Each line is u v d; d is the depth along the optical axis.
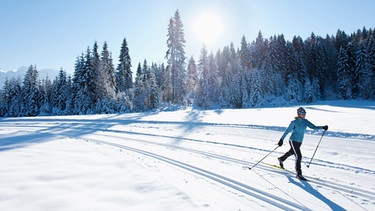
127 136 14.25
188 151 9.64
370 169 6.79
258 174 6.41
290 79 56.66
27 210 3.60
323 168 7.07
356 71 55.50
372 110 26.50
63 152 8.38
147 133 15.09
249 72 55.00
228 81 55.50
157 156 8.66
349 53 58.66
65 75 54.44
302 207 4.41
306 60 62.06
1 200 3.94
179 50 39.94
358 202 4.65
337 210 4.32
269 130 13.90
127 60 52.62
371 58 53.59
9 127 21.66
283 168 6.84
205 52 51.09
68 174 5.55
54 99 52.94
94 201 4.05
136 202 4.08
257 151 9.45
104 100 41.50
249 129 14.59
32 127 20.89
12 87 55.88
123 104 41.69
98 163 6.80
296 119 6.54
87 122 22.36
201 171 6.64
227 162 7.72
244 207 4.30
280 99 53.81
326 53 63.78
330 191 5.20
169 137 13.46
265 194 4.99
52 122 23.83
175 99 41.94
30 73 55.19
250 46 66.50
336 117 18.62
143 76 63.97
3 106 55.62
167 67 40.50
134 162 7.10
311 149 9.57
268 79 54.81
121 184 5.01
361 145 9.63
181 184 5.30
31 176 5.27
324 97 59.50
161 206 3.94
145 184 5.04
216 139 12.34
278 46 58.66
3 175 5.28
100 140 12.96
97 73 43.38
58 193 4.34
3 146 9.74
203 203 4.13
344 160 7.94
